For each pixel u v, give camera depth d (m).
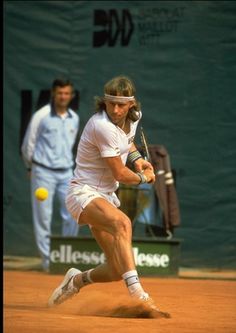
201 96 25.42
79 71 26.47
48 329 11.73
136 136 25.83
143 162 14.28
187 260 25.19
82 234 25.94
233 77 25.16
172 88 25.67
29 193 26.70
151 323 12.55
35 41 26.78
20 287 19.31
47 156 24.30
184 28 25.53
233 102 25.12
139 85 25.94
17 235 26.72
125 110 13.47
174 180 25.50
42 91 26.75
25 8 26.81
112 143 13.43
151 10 25.84
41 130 24.30
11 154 26.86
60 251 23.16
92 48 26.39
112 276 14.41
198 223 25.23
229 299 17.20
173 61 25.66
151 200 24.31
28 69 26.81
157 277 22.59
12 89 26.89
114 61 26.17
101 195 13.92
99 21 26.33
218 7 25.23
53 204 26.22
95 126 13.49
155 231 24.39
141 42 25.94
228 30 25.17
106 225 13.45
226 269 24.92
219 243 25.03
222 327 12.48
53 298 15.03
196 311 14.82
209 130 25.33
